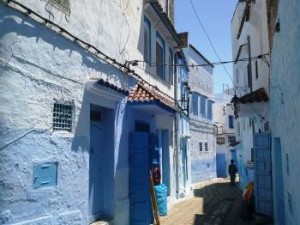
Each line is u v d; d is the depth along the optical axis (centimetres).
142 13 759
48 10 405
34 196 372
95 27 527
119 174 600
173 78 1064
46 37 399
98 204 564
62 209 419
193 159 1680
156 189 805
